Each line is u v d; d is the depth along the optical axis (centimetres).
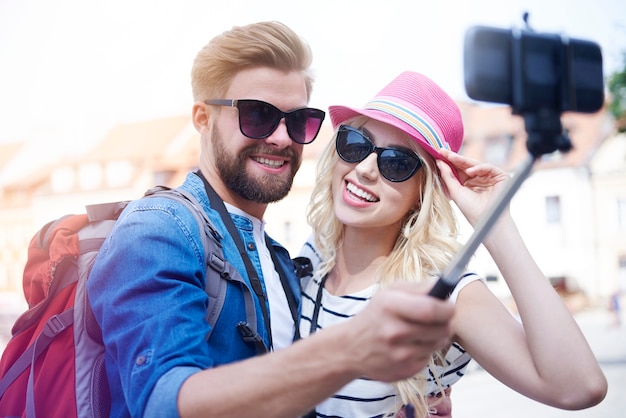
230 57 205
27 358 183
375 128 212
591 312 3250
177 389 127
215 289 175
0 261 3662
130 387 138
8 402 183
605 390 160
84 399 173
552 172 3500
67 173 3822
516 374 169
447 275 96
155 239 160
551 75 99
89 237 189
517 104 98
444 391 206
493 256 182
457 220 220
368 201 210
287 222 2981
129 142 3800
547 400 164
